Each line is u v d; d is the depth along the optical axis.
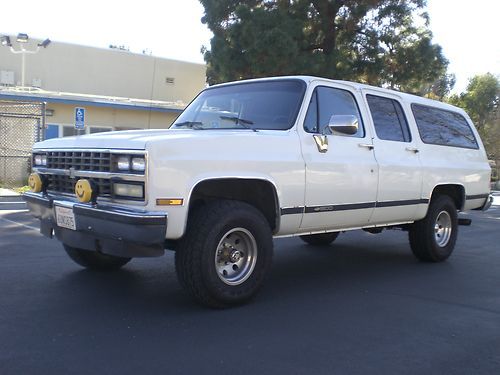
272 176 5.13
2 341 4.11
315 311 5.10
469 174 7.94
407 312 5.16
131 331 4.39
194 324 4.59
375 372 3.73
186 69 32.09
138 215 4.29
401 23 26.42
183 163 4.52
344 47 26.23
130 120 24.44
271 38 22.41
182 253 4.76
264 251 5.16
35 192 5.57
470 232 11.38
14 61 27.23
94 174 4.75
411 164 6.75
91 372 3.59
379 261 7.71
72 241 5.02
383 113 6.64
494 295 5.87
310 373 3.68
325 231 5.96
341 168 5.77
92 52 29.27
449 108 8.09
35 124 18.06
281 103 5.69
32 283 5.77
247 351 4.04
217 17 25.38
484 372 3.80
